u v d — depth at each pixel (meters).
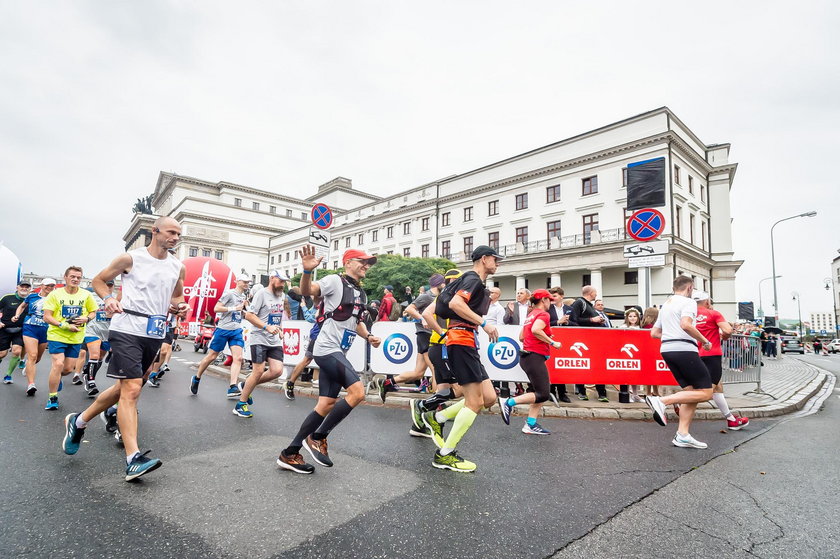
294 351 8.80
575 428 5.48
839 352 41.59
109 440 4.30
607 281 36.19
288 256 73.00
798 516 2.87
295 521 2.62
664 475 3.66
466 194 47.09
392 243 55.38
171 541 2.34
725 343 8.06
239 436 4.62
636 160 35.16
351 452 4.16
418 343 6.90
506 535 2.51
